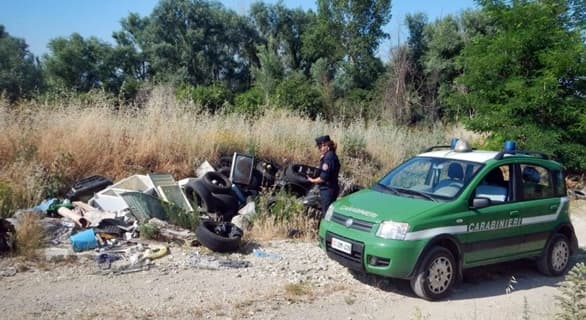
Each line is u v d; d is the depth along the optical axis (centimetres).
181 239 788
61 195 980
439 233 630
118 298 573
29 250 681
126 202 866
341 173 1363
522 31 1552
